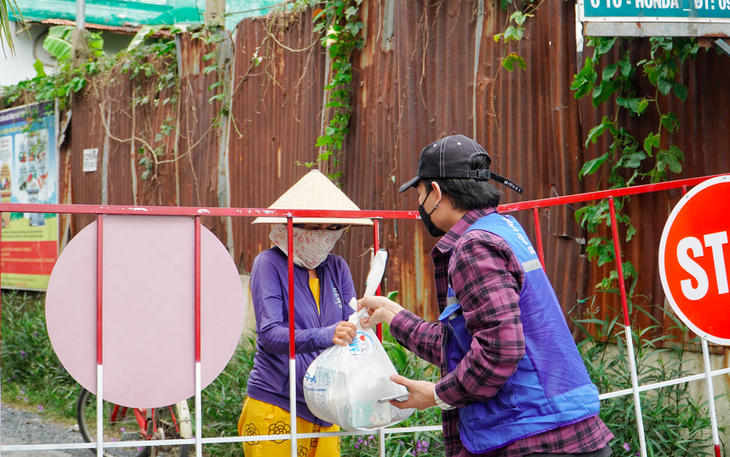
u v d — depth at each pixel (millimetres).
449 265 1847
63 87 9008
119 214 2072
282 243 2607
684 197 2650
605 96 3588
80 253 2045
